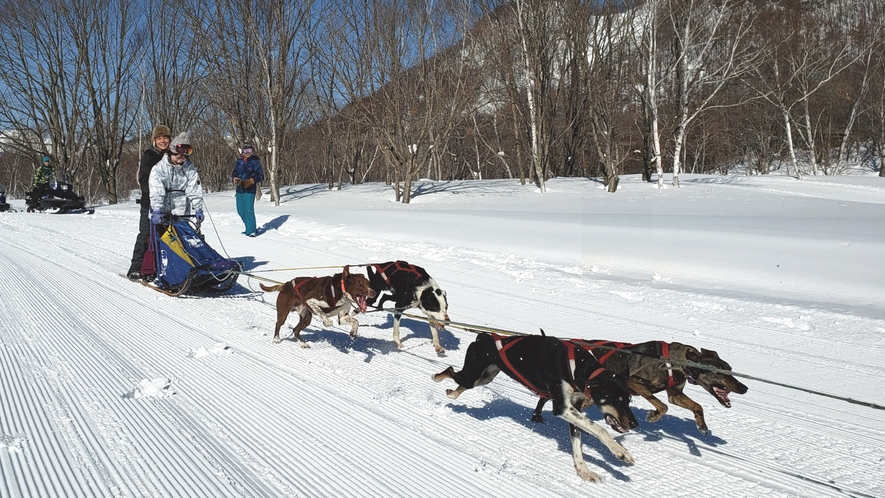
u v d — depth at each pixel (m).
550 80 34.34
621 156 38.16
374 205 25.70
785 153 53.12
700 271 11.85
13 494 4.33
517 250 14.39
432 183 33.22
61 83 36.38
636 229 16.19
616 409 4.80
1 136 41.47
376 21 26.59
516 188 29.88
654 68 29.30
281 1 27.03
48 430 5.31
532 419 5.93
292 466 4.93
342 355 7.84
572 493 4.63
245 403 6.18
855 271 11.09
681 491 4.68
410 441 5.45
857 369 7.14
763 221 17.06
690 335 8.42
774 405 6.30
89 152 45.53
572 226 17.02
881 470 4.99
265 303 10.46
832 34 44.94
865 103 47.25
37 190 25.16
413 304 7.93
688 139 49.47
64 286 10.99
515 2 28.25
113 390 6.31
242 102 29.58
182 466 4.84
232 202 27.34
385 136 27.50
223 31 27.83
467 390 6.71
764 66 42.75
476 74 27.73
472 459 5.15
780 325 8.78
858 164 51.81
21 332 8.05
